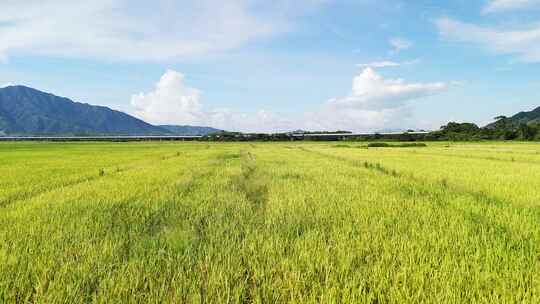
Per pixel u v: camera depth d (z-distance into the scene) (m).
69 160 25.39
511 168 17.16
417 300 3.13
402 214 6.65
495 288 3.38
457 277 3.55
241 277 3.73
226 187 10.68
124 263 4.07
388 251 4.41
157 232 5.60
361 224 5.80
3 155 33.34
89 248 4.57
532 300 3.13
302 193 9.25
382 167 17.97
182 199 8.40
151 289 3.40
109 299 3.27
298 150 44.16
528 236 5.26
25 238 5.10
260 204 8.08
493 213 6.77
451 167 17.80
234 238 5.11
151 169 16.89
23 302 3.30
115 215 6.73
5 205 8.06
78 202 7.97
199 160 24.41
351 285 3.41
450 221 6.03
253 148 52.91
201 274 3.77
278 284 3.49
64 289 3.43
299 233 5.47
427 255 4.28
